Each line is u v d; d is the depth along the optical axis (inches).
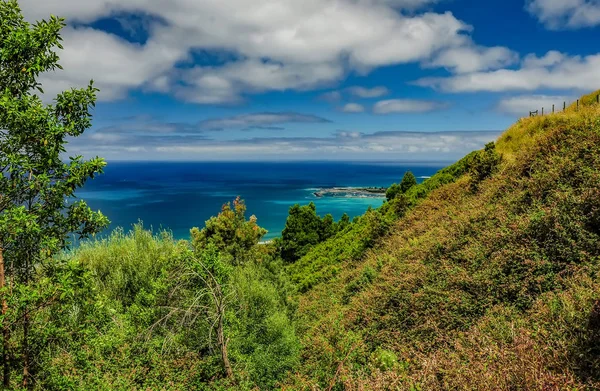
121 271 474.3
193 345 384.5
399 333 412.5
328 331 428.1
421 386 223.3
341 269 919.0
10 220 181.9
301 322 587.2
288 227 1587.1
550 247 367.6
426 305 426.9
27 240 201.2
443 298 407.5
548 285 329.1
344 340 394.0
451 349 320.5
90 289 236.8
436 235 636.7
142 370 315.3
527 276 357.7
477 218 569.0
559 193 431.5
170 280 362.9
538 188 500.7
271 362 409.4
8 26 193.8
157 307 368.8
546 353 219.5
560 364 207.6
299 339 482.0
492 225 506.3
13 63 203.8
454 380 215.0
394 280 549.0
